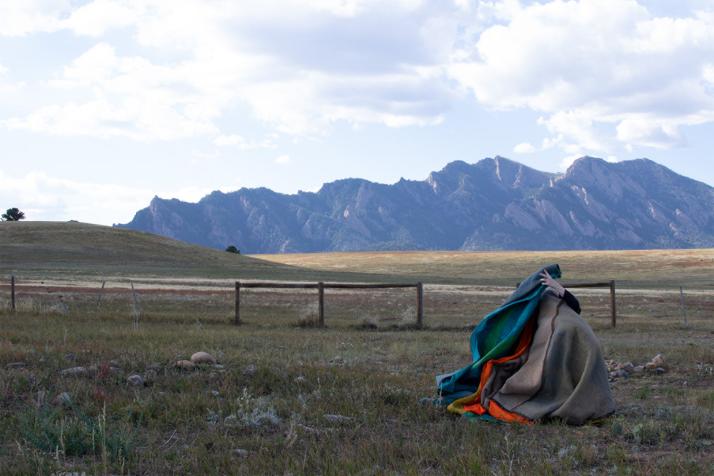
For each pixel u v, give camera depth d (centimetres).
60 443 639
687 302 4141
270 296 4119
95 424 688
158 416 790
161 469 593
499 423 809
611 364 1356
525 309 872
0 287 3828
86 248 9306
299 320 2422
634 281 7769
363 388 989
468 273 10662
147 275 6322
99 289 3875
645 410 892
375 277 7938
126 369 1076
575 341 838
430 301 4053
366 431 748
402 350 1567
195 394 913
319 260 14538
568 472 590
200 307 3169
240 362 1206
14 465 588
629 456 650
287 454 634
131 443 651
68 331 1780
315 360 1397
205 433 729
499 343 868
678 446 704
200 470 589
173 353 1275
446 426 768
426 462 629
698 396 998
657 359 1339
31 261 7775
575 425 805
